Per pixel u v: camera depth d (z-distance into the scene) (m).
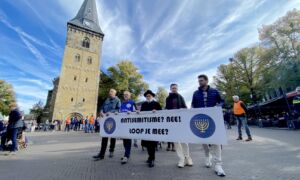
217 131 3.40
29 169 4.03
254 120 21.08
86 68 40.91
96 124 20.06
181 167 3.93
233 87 32.06
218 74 34.78
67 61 38.84
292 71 18.64
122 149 6.73
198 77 4.24
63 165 4.32
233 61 32.97
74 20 43.56
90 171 3.75
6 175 3.61
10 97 41.00
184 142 3.77
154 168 3.91
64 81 37.38
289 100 17.45
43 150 6.78
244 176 3.13
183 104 4.74
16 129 6.39
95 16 47.50
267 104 20.00
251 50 30.91
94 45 43.59
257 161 4.02
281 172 3.19
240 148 5.68
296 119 11.27
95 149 6.82
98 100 44.12
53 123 29.53
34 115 48.06
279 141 6.54
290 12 22.14
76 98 37.84
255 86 29.72
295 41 21.45
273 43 22.95
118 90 39.28
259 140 7.18
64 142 9.47
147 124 4.40
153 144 4.25
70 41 40.41
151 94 4.95
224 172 3.43
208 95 4.05
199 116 3.67
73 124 25.66
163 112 4.21
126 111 5.27
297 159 3.94
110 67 41.47
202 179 3.09
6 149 6.63
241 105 7.58
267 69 22.91
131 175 3.43
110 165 4.25
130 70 41.28
